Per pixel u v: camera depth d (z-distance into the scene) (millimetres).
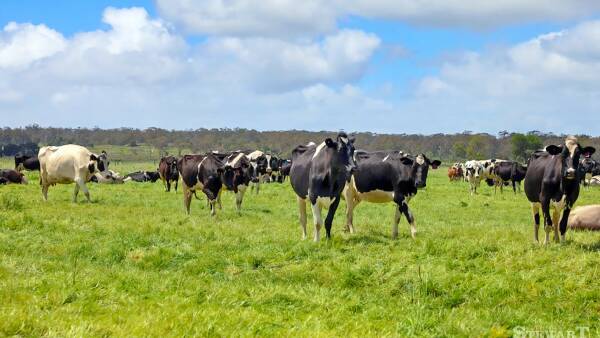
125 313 7180
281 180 43812
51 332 6082
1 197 17891
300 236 14031
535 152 13633
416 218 20344
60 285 8039
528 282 9172
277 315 7680
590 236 14305
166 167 30812
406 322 7586
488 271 10031
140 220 15781
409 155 14109
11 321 6223
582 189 40375
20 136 168125
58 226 13883
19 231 13242
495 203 28328
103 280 8539
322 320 7520
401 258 10781
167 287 8680
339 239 12414
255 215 19438
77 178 21312
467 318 7902
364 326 7379
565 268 9875
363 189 14477
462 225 17906
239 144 151375
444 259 10664
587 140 109688
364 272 9867
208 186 18281
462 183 50656
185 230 13875
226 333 6617
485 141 138250
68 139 165875
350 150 12633
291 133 151125
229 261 10844
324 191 12938
